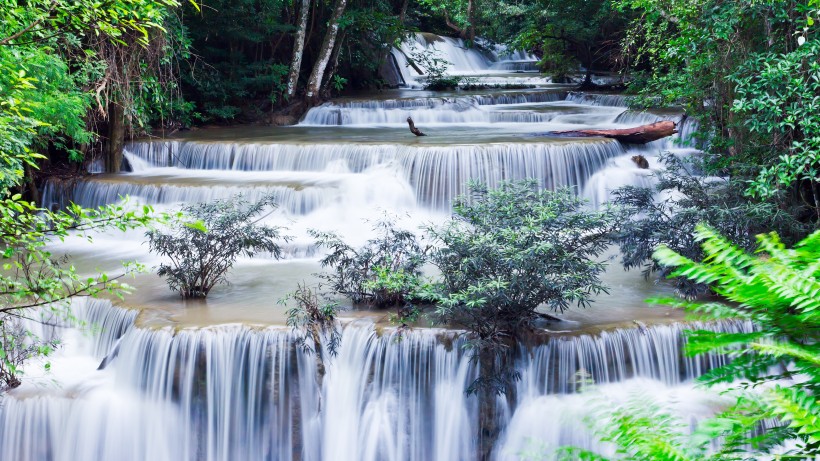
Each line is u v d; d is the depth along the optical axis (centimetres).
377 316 935
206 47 2266
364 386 888
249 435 900
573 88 2894
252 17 2306
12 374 889
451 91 2888
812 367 168
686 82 1266
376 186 1527
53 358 992
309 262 1272
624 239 1023
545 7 2922
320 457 895
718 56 1169
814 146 1007
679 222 1014
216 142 1747
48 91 1282
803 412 160
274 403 895
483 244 862
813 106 938
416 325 899
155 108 2028
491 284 820
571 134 1788
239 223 1101
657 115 1992
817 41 934
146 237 1425
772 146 1095
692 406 759
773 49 1079
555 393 850
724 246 183
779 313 176
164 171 1720
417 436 877
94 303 1043
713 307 187
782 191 1017
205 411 902
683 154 1694
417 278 941
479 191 1011
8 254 633
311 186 1462
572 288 855
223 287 1112
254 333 898
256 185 1476
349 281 1034
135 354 921
